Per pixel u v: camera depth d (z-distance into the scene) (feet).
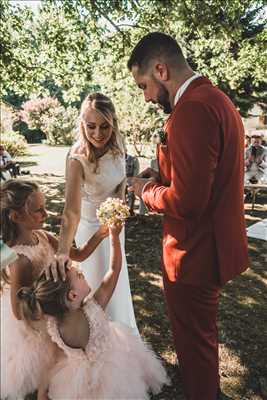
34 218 6.14
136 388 6.26
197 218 5.54
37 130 94.07
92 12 22.33
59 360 6.17
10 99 104.27
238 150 5.66
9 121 70.23
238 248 6.17
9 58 26.13
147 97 6.12
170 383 7.99
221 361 8.78
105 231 7.20
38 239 6.64
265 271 14.23
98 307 6.25
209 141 5.14
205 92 5.35
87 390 5.92
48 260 6.51
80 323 5.99
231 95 43.09
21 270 6.07
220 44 27.78
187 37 29.53
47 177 39.01
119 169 7.52
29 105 88.33
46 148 74.28
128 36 24.32
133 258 15.57
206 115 5.12
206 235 5.84
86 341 6.01
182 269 6.09
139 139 51.03
